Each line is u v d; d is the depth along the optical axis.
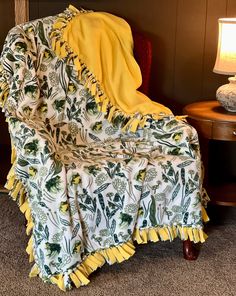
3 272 2.21
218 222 2.73
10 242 2.46
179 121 2.41
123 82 2.60
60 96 2.49
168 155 2.29
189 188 2.23
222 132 2.47
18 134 2.08
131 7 2.85
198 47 2.89
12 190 2.22
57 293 2.07
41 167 2.04
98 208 2.12
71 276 2.10
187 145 2.28
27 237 2.52
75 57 2.52
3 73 2.31
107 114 2.55
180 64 2.93
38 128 2.14
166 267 2.28
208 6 2.82
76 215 2.08
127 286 2.13
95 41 2.55
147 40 2.72
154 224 2.24
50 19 2.53
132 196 2.15
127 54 2.63
